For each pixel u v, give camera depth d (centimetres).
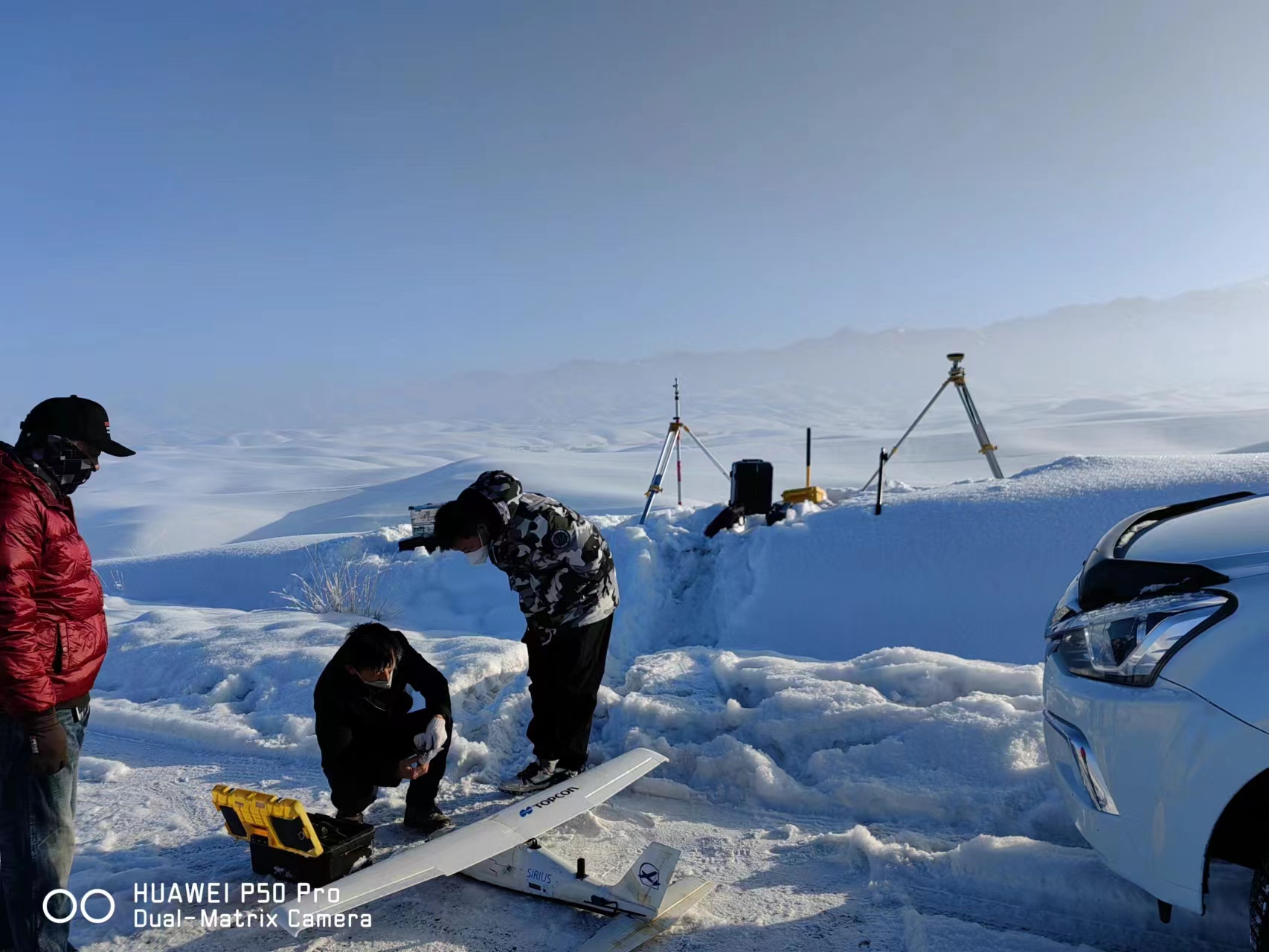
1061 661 274
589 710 418
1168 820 226
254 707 564
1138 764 234
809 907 312
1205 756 219
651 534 867
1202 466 713
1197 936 274
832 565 703
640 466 5728
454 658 565
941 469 5194
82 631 264
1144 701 234
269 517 4547
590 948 283
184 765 492
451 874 305
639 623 740
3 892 258
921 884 318
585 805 359
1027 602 614
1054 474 793
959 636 615
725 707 464
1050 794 358
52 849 257
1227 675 220
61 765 248
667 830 381
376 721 372
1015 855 312
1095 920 288
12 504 244
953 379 891
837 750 413
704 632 739
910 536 699
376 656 356
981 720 403
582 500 3447
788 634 672
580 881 315
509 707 504
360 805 370
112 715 562
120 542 3872
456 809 411
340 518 3656
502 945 300
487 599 821
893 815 376
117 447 275
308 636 675
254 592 980
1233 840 233
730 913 310
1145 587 247
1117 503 658
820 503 934
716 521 859
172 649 670
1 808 252
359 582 874
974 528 681
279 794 439
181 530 4103
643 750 412
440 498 3853
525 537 396
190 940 311
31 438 260
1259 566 231
